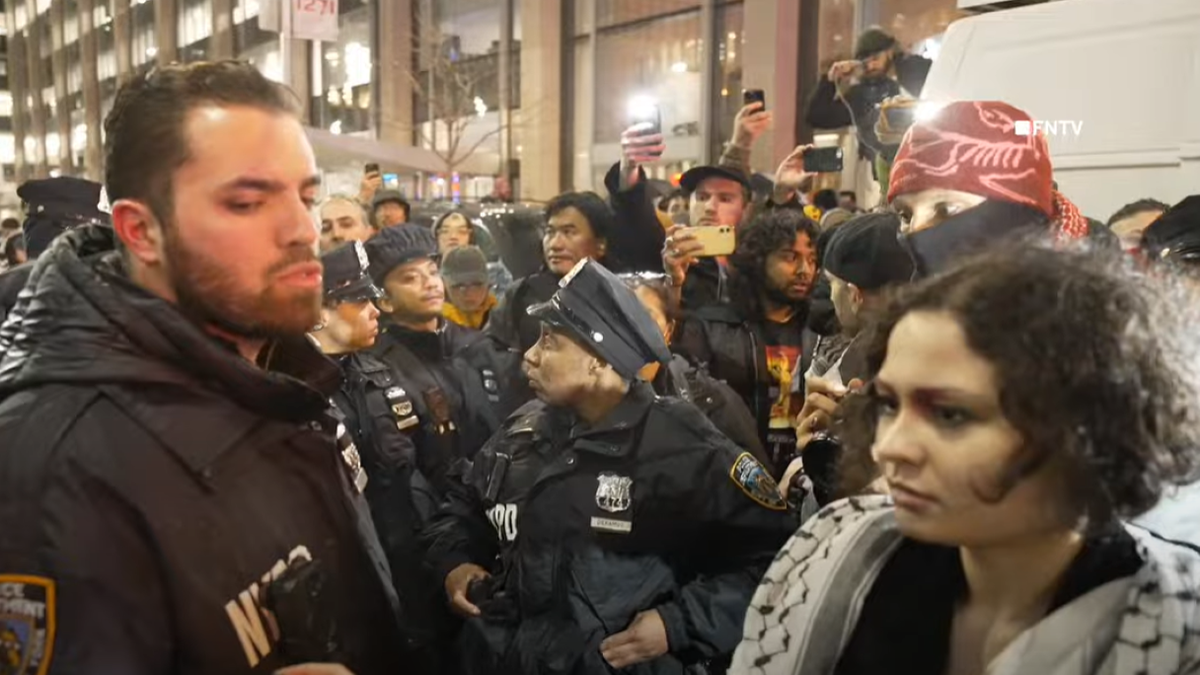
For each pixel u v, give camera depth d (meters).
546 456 1.84
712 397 2.30
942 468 0.68
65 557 0.88
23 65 43.91
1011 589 0.77
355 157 10.82
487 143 17.73
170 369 0.98
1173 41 2.80
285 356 1.21
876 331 0.77
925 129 1.48
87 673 0.88
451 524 2.10
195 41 27.58
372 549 1.22
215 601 0.96
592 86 15.37
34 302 0.99
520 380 2.91
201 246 0.96
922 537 0.71
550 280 3.07
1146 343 0.65
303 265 1.01
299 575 1.02
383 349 2.75
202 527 0.96
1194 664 0.69
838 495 1.07
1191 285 0.84
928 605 0.84
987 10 3.45
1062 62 3.03
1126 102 2.88
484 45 17.89
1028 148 1.43
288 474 1.07
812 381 1.53
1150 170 2.83
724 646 1.66
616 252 3.53
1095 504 0.67
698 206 3.53
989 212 1.39
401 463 2.43
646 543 1.73
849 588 0.87
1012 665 0.72
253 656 0.98
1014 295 0.66
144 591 0.92
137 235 0.99
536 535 1.78
